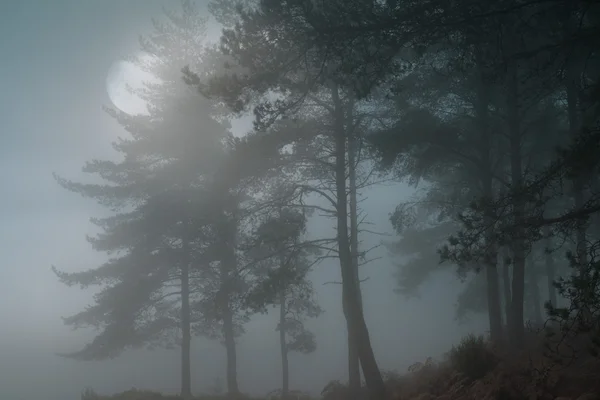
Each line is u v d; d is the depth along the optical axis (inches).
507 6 489.7
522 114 788.6
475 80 788.0
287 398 1138.0
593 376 486.6
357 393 875.4
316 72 704.4
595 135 452.1
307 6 518.0
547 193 697.6
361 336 794.2
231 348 1139.9
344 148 857.5
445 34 509.4
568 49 561.9
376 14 519.8
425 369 773.3
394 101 816.3
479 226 499.8
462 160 869.2
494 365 609.6
